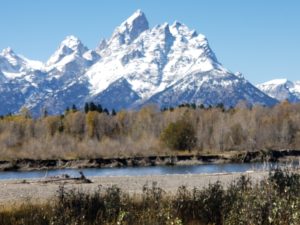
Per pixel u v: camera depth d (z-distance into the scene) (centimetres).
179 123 13650
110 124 16275
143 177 5238
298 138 14238
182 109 18912
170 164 11288
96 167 11000
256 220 1552
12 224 1800
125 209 1778
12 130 14962
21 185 4481
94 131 15888
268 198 1633
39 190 4012
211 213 1805
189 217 1795
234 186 2069
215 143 13612
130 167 10675
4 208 2277
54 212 1766
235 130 14238
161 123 16100
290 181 1984
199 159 11700
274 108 18875
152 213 1628
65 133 15300
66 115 17950
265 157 10538
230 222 1587
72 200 1916
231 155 11781
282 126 14800
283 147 13612
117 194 2003
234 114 17400
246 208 1591
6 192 3941
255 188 1853
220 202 1850
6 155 12175
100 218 1748
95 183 4519
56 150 12812
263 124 15250
